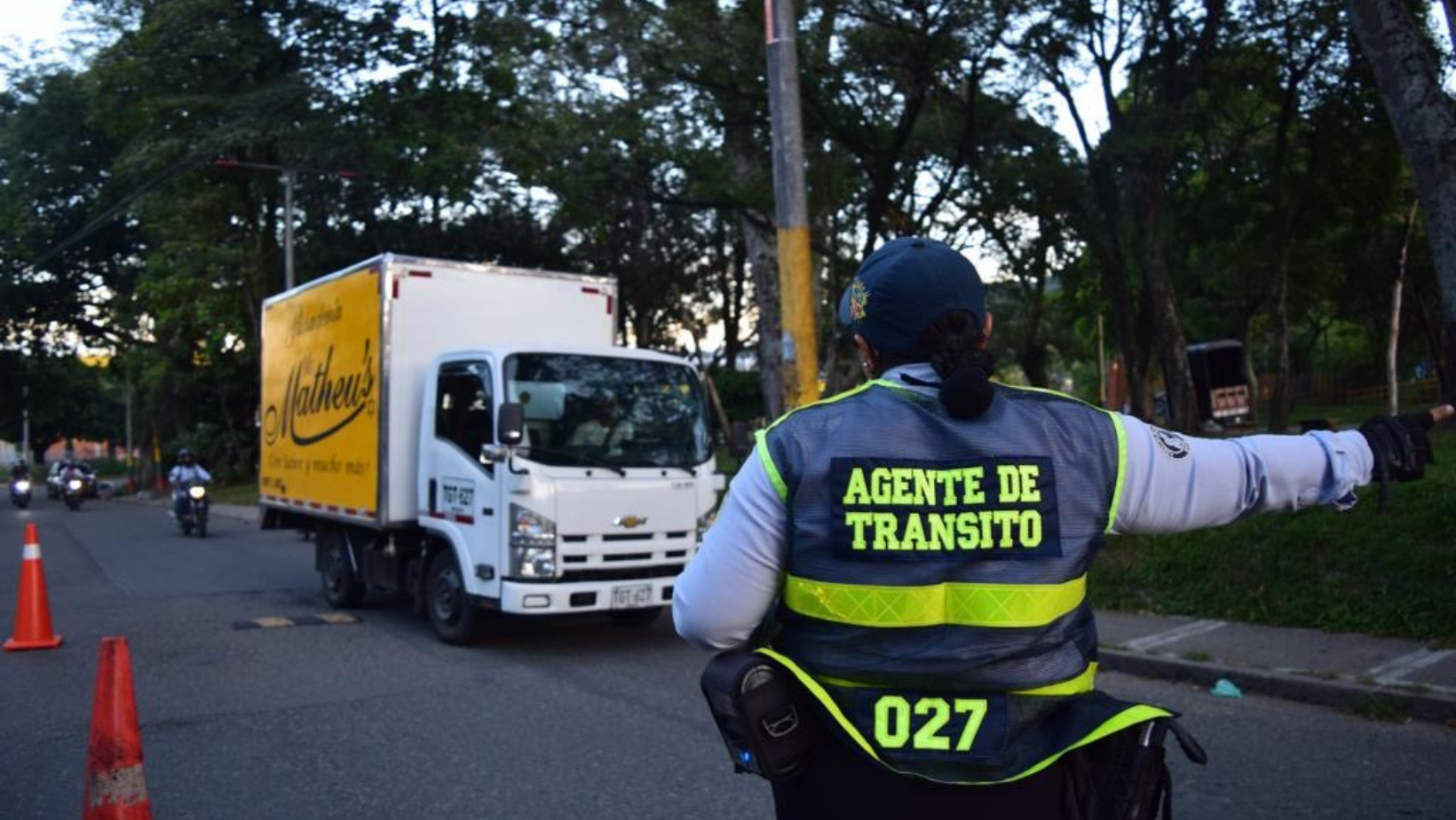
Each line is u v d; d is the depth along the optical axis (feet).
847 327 7.22
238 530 72.59
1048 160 45.06
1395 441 6.62
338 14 62.95
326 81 65.46
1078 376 162.09
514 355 28.89
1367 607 26.63
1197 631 27.55
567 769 18.76
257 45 66.80
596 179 47.75
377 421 31.83
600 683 25.52
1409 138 23.79
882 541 5.97
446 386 30.83
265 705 23.50
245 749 20.16
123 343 130.62
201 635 31.76
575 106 48.34
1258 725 20.92
